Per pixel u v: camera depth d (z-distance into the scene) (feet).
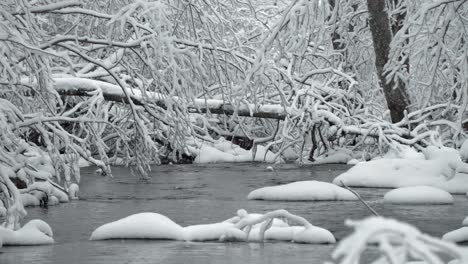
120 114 92.94
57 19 81.20
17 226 41.57
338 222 46.57
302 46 70.54
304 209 53.16
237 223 40.09
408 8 73.77
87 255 35.78
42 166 66.69
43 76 54.95
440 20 71.15
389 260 5.99
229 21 78.48
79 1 59.31
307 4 65.46
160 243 39.40
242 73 75.61
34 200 55.77
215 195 63.05
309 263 32.94
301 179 76.79
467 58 64.54
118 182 74.13
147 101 72.59
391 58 71.87
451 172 66.33
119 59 72.95
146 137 72.18
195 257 34.81
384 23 89.10
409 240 6.06
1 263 34.06
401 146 84.28
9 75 51.11
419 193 56.65
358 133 89.97
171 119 72.79
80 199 60.23
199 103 82.69
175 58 68.69
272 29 69.72
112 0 74.49
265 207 54.60
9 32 48.24
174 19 71.05
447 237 38.19
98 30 75.20
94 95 71.00
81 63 81.15
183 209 53.72
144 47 63.77
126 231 40.78
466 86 65.31
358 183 68.59
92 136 70.08
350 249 5.92
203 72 66.90
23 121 54.75
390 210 52.29
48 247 38.52
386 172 67.97
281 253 35.70
